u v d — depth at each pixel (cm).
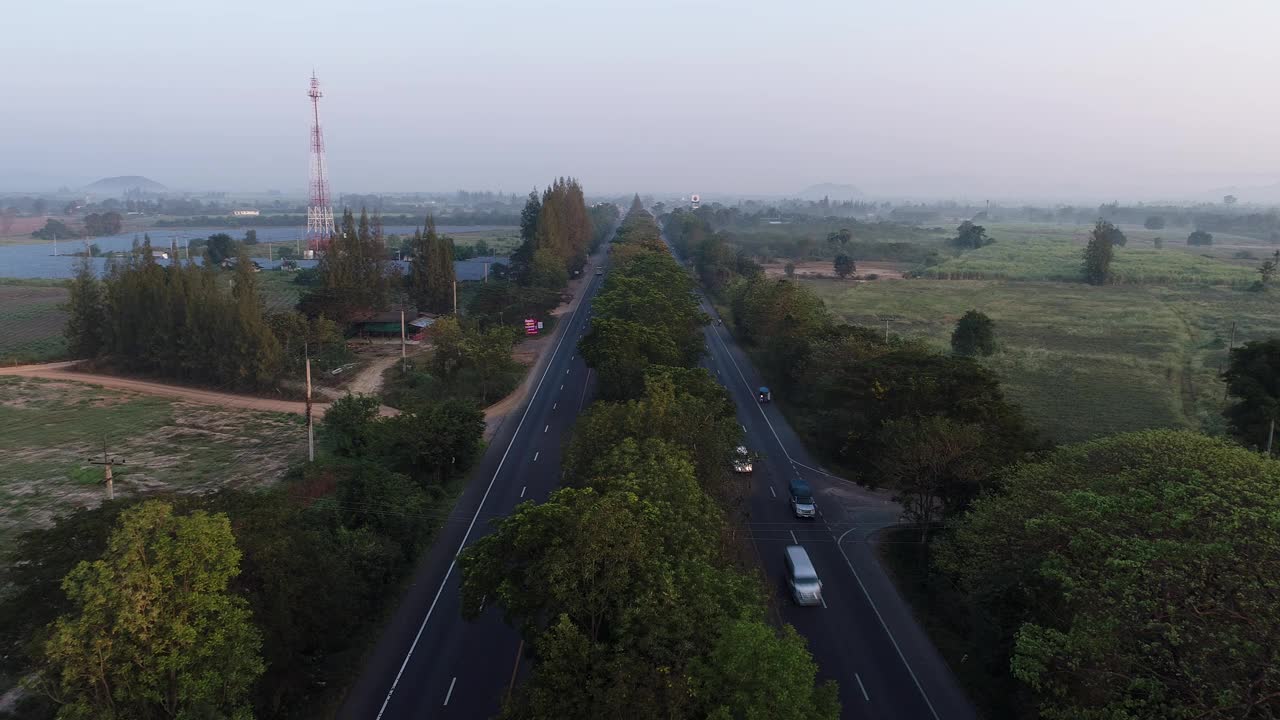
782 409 7012
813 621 3484
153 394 7100
